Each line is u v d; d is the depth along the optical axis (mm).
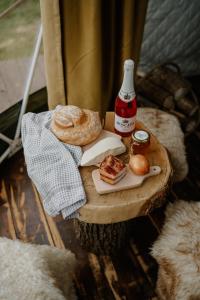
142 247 1843
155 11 2418
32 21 2113
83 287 1691
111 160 1328
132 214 1339
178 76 2303
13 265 1326
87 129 1425
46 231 1900
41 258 1377
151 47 2615
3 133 2170
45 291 1271
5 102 2201
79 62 1670
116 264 1773
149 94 2293
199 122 2336
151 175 1389
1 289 1257
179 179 1896
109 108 2125
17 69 2227
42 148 1412
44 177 1361
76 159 1403
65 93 1760
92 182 1358
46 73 1636
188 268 1350
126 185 1326
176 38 2588
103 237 1666
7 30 2088
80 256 1804
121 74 1999
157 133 1831
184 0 2389
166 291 1427
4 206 2004
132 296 1662
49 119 1532
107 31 1744
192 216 1492
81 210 1308
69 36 1574
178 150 1822
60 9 1465
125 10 1703
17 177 2143
